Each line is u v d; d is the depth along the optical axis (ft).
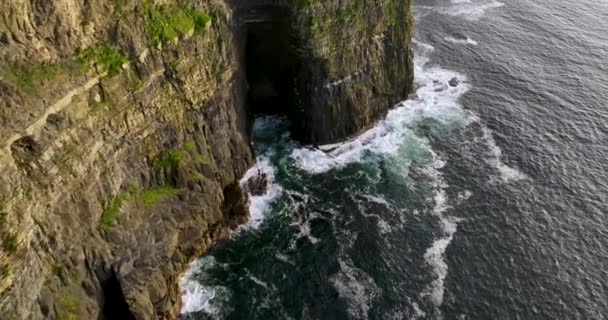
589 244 203.82
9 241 122.52
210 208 195.11
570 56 316.19
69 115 144.15
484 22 349.20
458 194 223.92
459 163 239.71
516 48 322.96
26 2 132.46
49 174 137.90
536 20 352.69
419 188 225.97
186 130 190.39
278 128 253.03
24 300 128.67
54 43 141.79
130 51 162.09
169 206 180.34
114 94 159.43
